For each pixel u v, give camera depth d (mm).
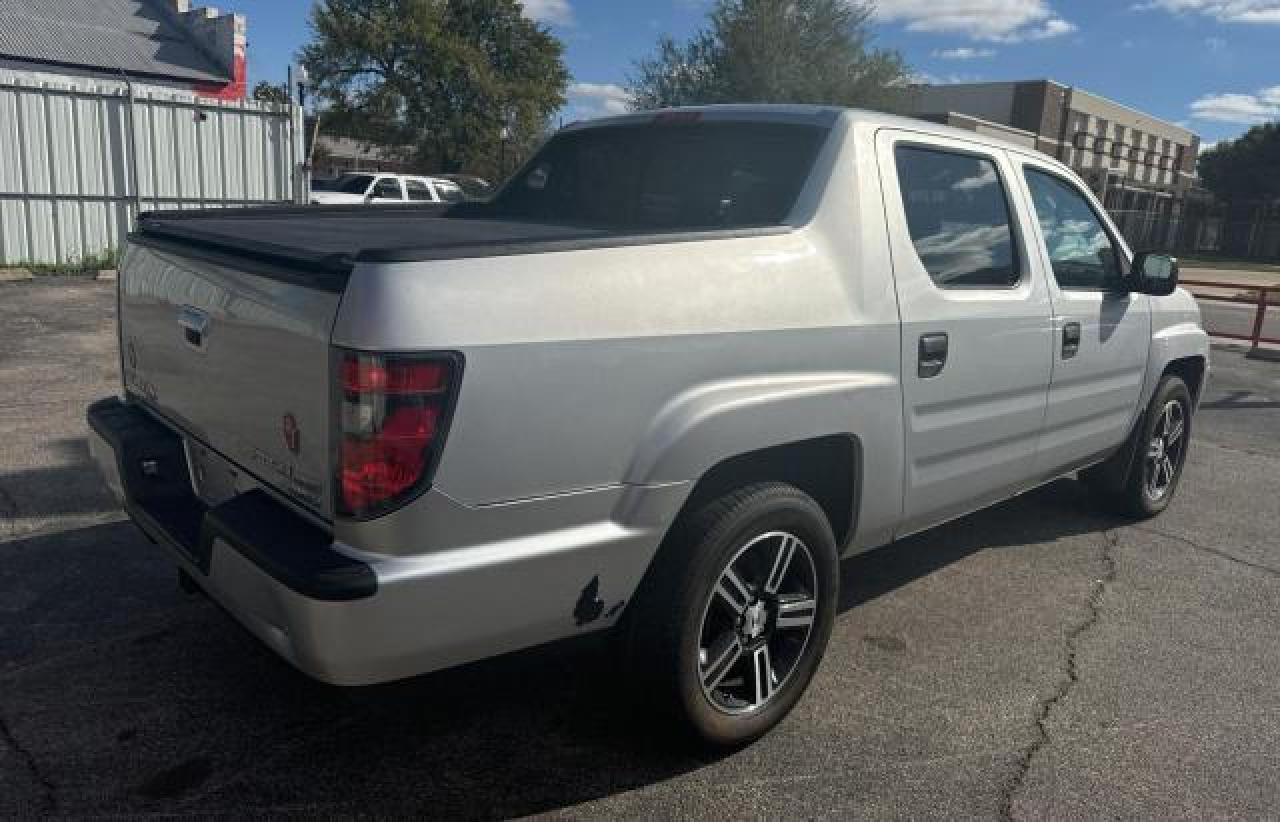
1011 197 4090
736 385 2879
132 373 3578
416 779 2947
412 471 2299
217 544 2576
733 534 2885
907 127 3662
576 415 2531
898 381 3389
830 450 3373
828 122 3471
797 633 3244
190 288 2977
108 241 15664
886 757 3162
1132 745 3295
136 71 27781
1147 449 5359
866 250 3309
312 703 3326
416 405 2281
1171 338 5250
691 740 3004
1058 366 4273
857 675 3689
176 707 3275
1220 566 4977
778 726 3312
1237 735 3383
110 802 2789
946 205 3742
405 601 2334
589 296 2559
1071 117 55625
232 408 2803
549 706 3365
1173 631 4184
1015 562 4918
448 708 3330
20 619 3844
